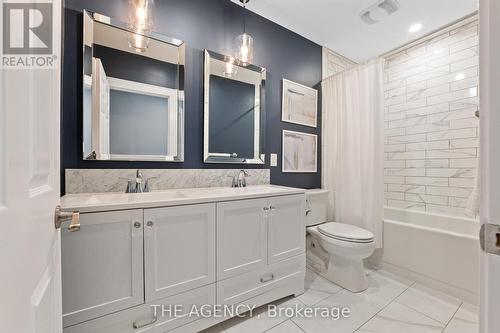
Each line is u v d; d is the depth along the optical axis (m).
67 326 0.94
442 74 2.25
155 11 1.58
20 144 0.42
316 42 2.53
